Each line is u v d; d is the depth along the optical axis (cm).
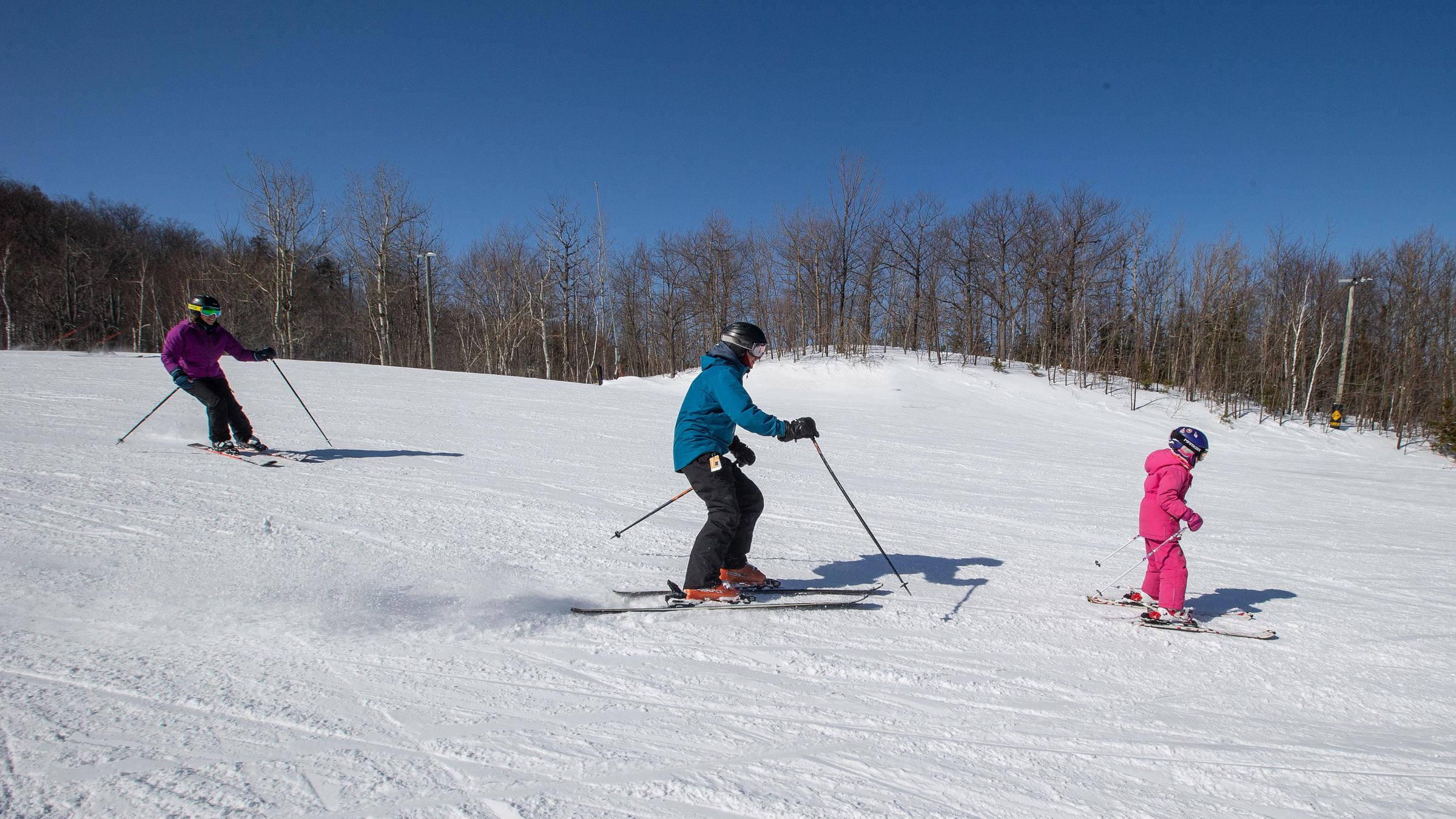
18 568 372
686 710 280
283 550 439
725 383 383
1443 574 597
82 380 1224
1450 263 2961
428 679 290
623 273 4509
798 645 351
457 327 4512
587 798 218
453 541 489
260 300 3697
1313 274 3272
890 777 242
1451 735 298
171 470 630
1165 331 3456
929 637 373
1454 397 2517
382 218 3753
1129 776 253
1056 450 1529
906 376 2986
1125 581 503
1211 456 1886
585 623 363
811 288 3794
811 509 702
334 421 1031
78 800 197
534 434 1067
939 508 759
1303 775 260
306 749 233
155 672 278
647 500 665
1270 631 411
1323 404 3178
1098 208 3525
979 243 3888
